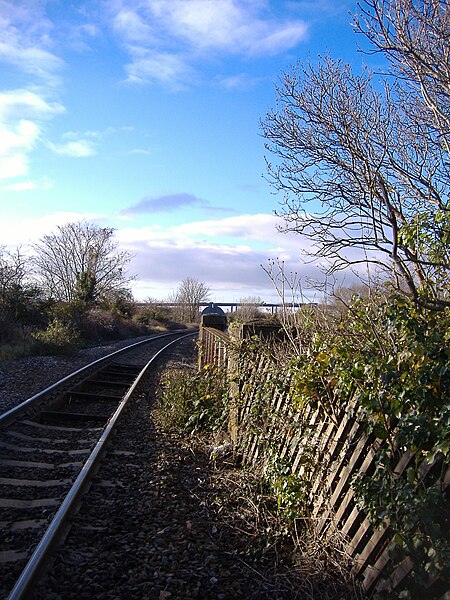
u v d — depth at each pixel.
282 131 5.83
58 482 6.06
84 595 3.80
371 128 5.48
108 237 45.31
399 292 4.23
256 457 6.21
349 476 4.09
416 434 3.30
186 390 9.34
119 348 25.31
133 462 7.03
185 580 4.10
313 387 4.70
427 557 3.22
